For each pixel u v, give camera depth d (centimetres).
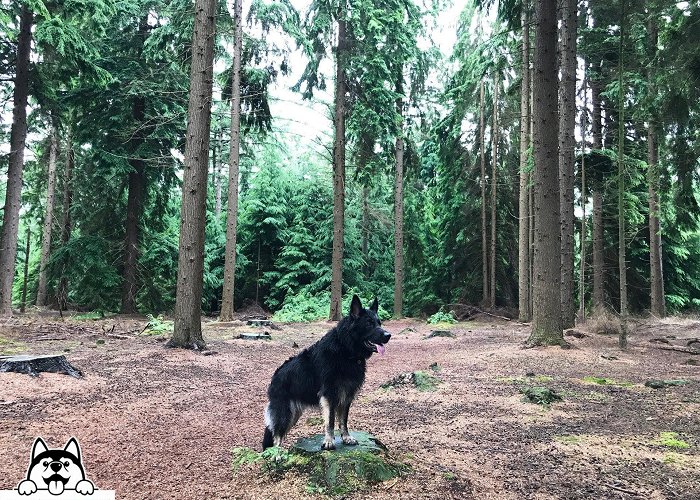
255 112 1997
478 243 2608
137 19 2067
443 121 2477
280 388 458
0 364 743
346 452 420
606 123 2134
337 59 2091
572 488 406
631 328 1731
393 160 2292
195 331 1175
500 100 2498
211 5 1195
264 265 2866
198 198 1176
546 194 1181
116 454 485
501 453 492
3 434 521
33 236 3225
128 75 1983
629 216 1845
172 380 847
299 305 2439
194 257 1167
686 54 1202
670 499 386
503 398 735
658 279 2208
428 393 777
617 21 1512
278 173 2917
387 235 3119
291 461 421
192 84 1182
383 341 430
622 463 464
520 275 2194
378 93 2067
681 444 516
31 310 2223
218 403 720
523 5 1598
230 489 396
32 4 1505
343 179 2155
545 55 1170
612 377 887
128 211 2156
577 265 2675
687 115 1290
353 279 2748
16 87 1791
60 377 764
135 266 2158
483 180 2494
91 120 2014
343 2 1978
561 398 720
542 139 1177
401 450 496
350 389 443
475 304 2566
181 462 464
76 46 1666
